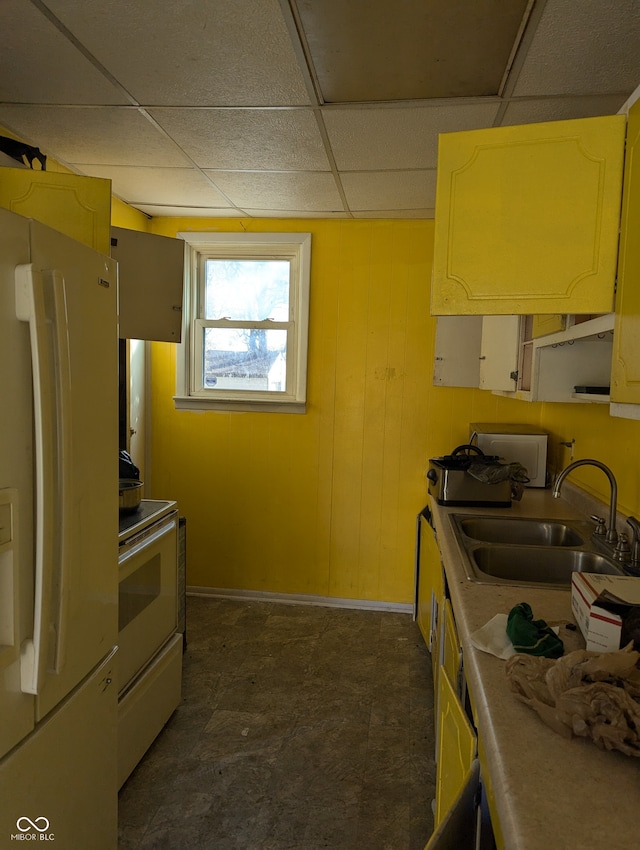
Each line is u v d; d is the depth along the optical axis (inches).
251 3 53.6
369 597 136.6
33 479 43.5
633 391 46.3
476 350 120.4
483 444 118.0
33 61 65.5
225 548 140.3
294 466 136.5
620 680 35.3
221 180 107.3
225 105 76.0
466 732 44.5
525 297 54.8
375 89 70.4
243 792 75.1
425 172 99.3
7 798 42.2
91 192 73.0
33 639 42.9
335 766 80.5
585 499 94.5
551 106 74.2
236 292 138.2
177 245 105.6
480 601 55.7
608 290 52.7
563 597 56.9
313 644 117.6
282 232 132.2
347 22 56.3
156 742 84.9
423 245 129.2
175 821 70.1
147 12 55.5
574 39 58.6
